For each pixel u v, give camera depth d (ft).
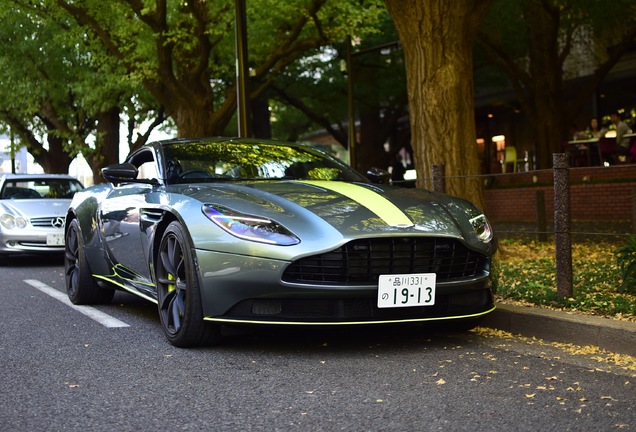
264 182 16.65
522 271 23.65
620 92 79.61
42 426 10.14
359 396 11.42
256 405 11.02
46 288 25.57
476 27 29.91
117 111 79.41
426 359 13.93
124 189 19.34
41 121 87.66
